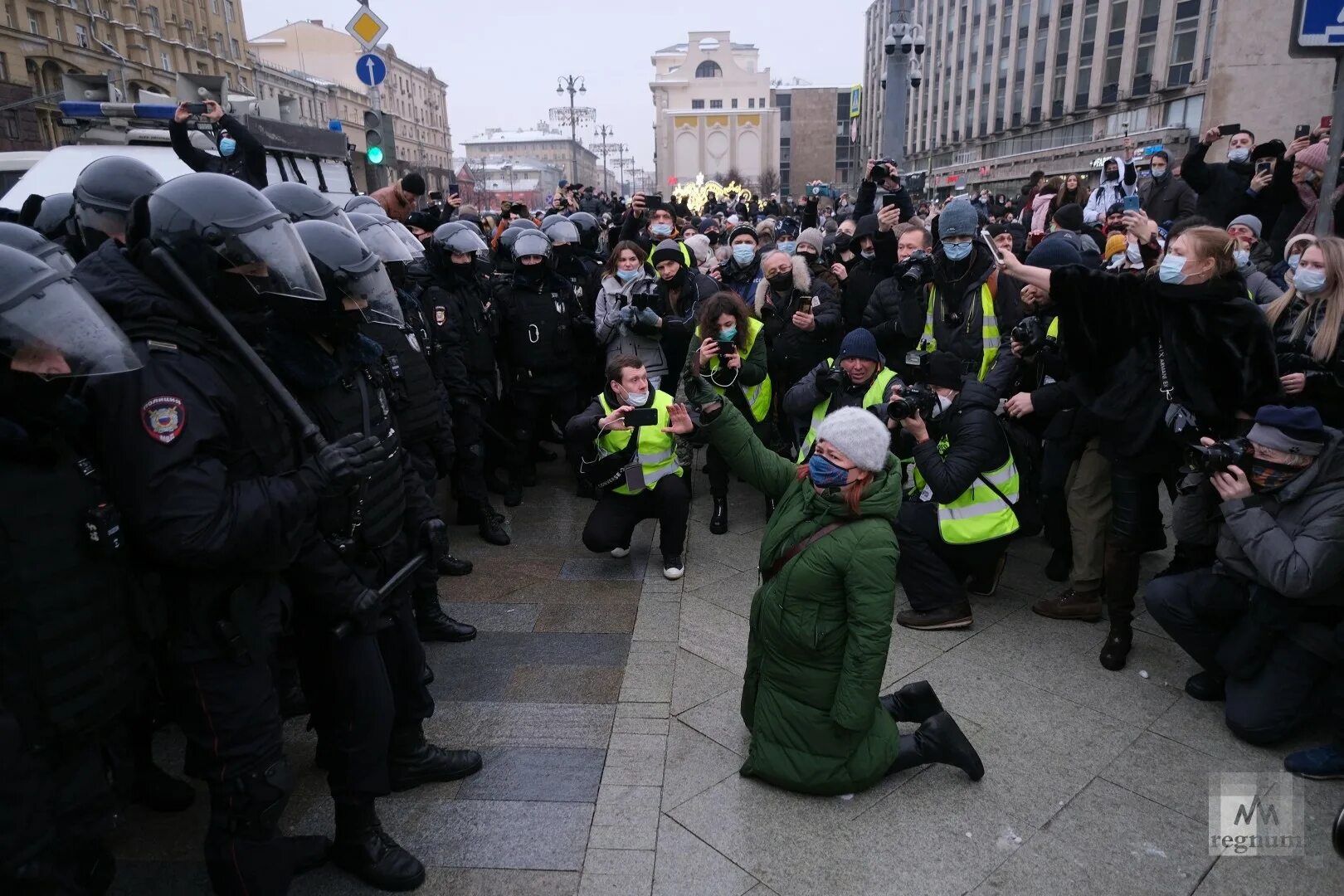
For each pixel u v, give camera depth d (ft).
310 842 8.12
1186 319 10.43
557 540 16.83
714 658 12.05
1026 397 12.63
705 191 77.30
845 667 8.50
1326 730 10.20
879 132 217.15
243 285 6.30
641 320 17.44
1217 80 81.35
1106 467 12.53
